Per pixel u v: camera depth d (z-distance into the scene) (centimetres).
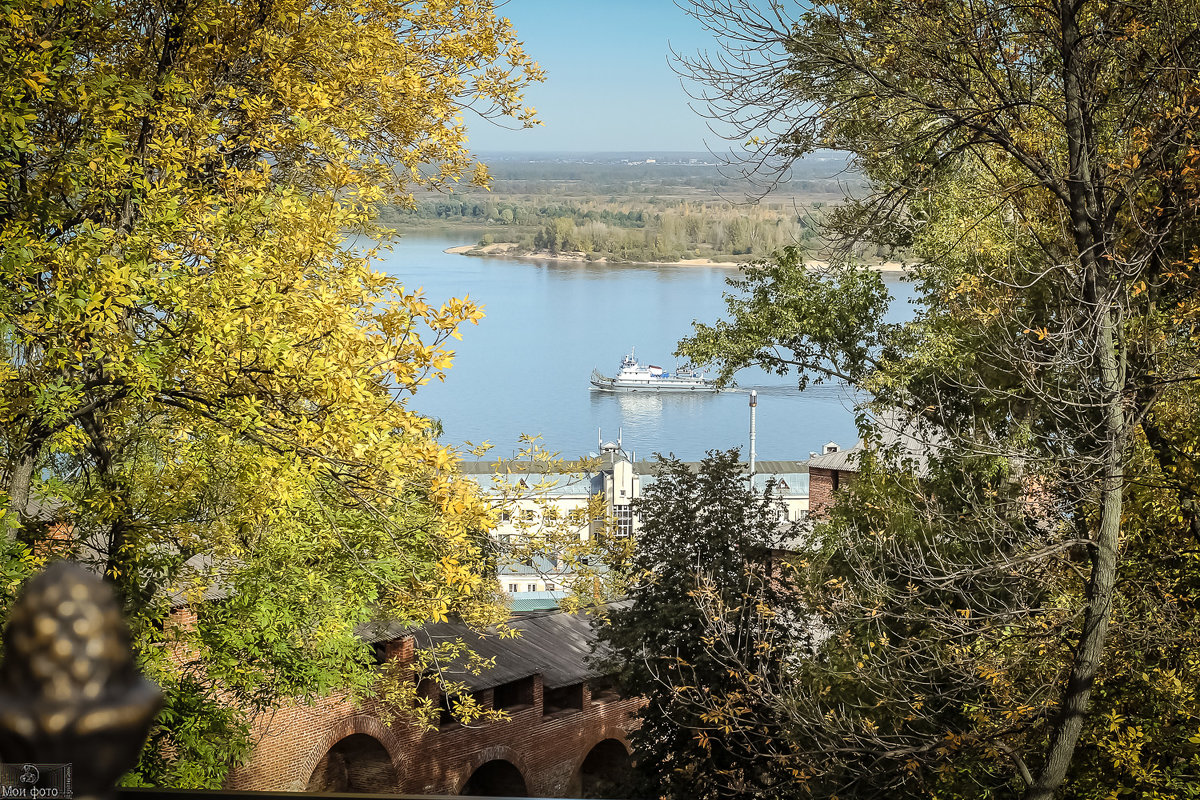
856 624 1883
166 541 1630
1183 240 1644
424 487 1102
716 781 2905
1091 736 1592
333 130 1313
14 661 108
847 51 1462
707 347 2909
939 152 1719
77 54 1300
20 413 1209
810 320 2762
